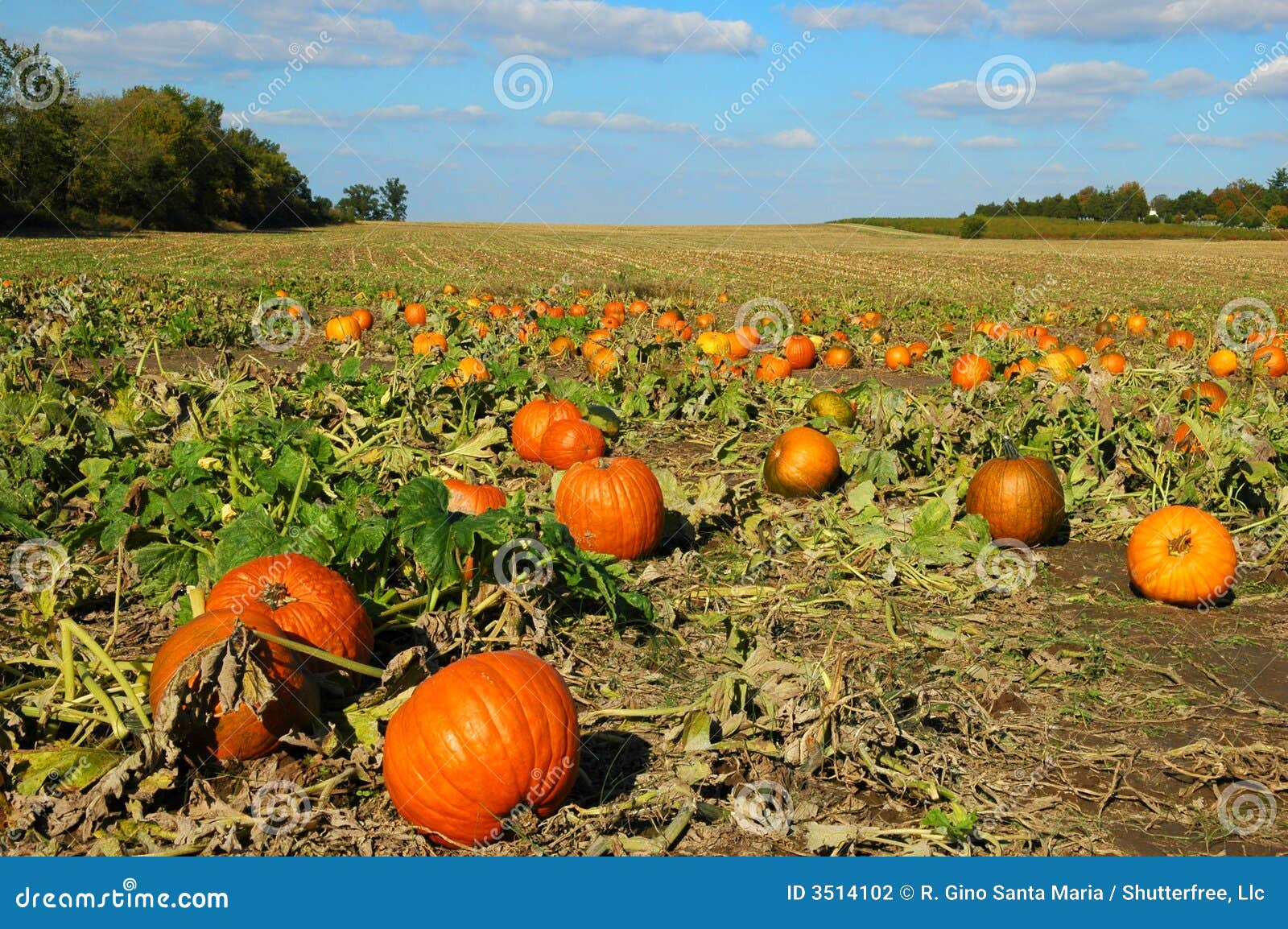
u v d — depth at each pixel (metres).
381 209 82.94
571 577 3.78
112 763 3.13
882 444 5.24
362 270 21.34
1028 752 3.38
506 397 6.34
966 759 3.35
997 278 21.30
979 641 3.90
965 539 4.47
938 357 8.70
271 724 3.22
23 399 5.09
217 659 3.10
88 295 10.80
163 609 3.89
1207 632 4.03
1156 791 3.26
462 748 3.02
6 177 35.75
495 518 3.68
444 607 3.79
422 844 3.07
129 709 3.28
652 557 4.49
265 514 3.78
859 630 3.98
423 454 5.03
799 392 6.77
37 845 3.02
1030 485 4.60
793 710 3.25
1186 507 4.30
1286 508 4.68
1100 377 5.20
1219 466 4.84
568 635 3.85
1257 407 6.03
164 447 5.05
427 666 3.38
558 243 37.91
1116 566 4.53
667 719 3.46
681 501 4.71
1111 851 3.06
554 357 8.92
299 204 57.66
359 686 3.51
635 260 26.66
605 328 8.98
